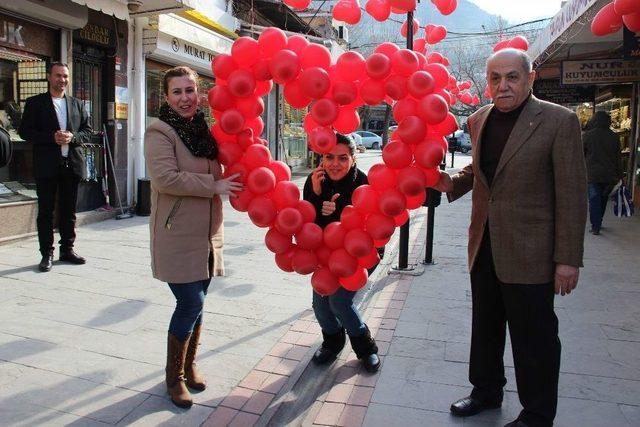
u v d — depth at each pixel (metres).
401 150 2.90
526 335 2.79
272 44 3.09
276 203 3.14
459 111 20.83
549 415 2.78
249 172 3.14
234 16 13.16
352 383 3.45
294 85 3.11
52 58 7.38
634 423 3.00
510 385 3.42
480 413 3.10
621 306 4.95
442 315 4.67
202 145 2.99
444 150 2.97
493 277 2.96
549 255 2.72
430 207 6.34
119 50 8.72
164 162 2.84
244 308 4.70
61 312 4.40
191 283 3.01
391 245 7.65
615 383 3.45
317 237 3.09
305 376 3.47
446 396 3.29
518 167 2.69
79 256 5.89
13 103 6.94
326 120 3.07
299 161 19.84
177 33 9.57
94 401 3.07
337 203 3.39
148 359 3.62
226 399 3.17
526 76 2.69
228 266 6.07
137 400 3.10
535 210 2.71
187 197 2.95
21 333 3.95
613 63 10.48
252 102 3.22
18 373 3.35
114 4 7.18
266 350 3.85
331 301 3.42
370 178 3.05
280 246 3.12
